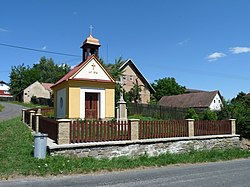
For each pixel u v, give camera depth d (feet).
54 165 31.86
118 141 42.96
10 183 25.67
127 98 132.57
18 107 179.11
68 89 71.26
